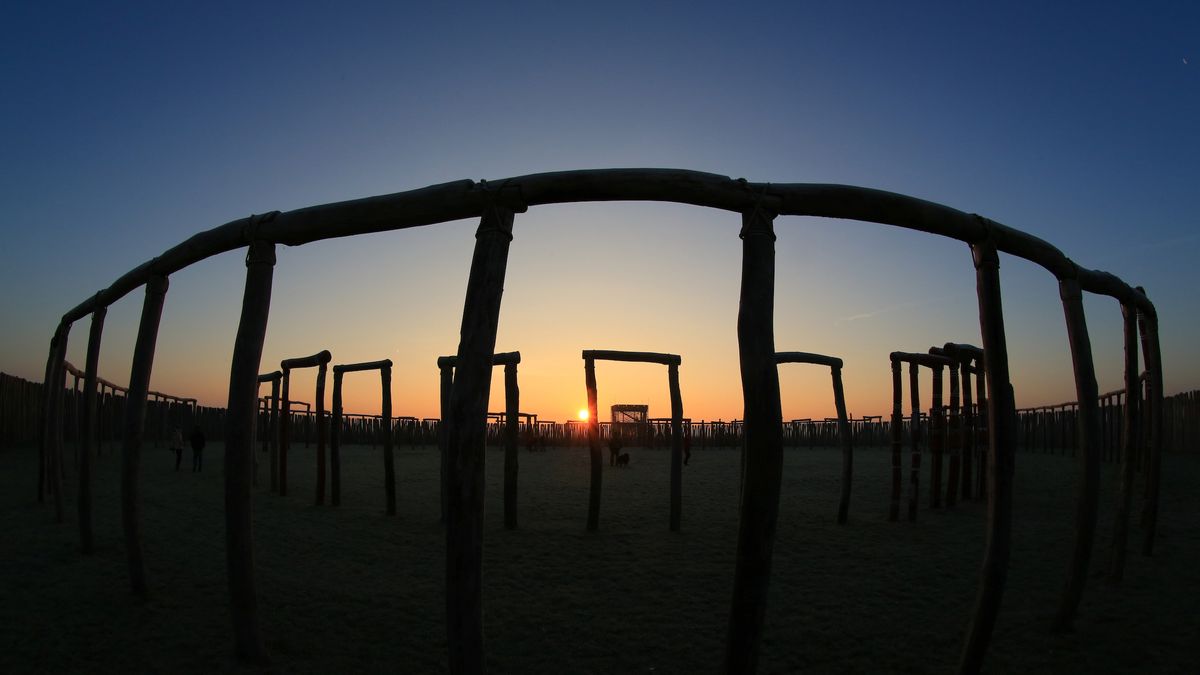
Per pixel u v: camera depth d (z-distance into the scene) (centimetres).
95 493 1280
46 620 566
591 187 389
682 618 611
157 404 2923
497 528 1052
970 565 805
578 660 515
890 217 423
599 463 1036
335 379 1296
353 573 753
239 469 484
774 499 365
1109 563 705
